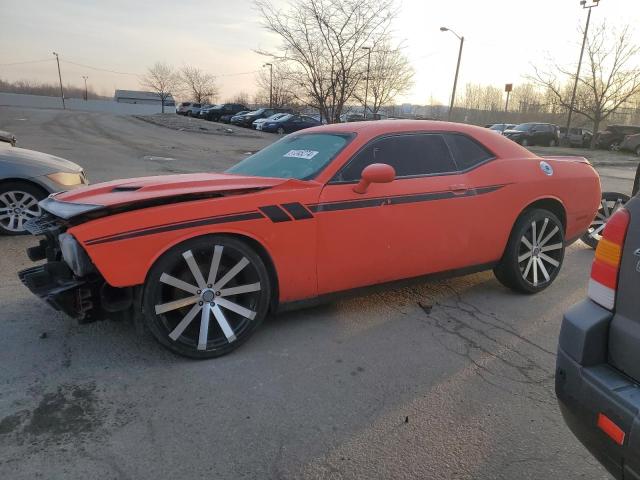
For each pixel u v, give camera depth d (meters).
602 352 1.95
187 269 3.17
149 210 3.01
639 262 1.82
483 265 4.33
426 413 2.76
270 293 3.49
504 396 2.94
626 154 29.19
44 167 6.29
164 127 32.91
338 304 4.27
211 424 2.61
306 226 3.42
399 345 3.55
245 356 3.34
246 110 45.00
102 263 2.87
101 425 2.57
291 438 2.52
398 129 3.96
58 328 3.62
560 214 4.75
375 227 3.66
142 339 3.50
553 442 2.55
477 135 4.37
